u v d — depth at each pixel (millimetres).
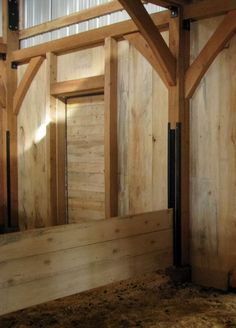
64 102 5422
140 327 3107
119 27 4520
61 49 5191
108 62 4625
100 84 4777
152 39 3842
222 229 3914
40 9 5586
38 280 3068
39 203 5668
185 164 4070
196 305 3533
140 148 4465
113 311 3414
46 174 5516
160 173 4297
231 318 3262
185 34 4059
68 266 3244
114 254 3559
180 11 4023
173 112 4051
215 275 3949
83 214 5238
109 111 4613
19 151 5945
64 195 5445
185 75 4047
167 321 3209
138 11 3729
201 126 4016
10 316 3322
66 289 3236
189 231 4133
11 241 2914
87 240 3363
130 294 3791
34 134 5715
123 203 4633
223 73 3848
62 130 5426
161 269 3988
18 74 5941
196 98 4043
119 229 3594
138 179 4492
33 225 5770
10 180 5941
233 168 3818
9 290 2914
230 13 3715
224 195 3889
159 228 3951
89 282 3387
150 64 4332
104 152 4727
